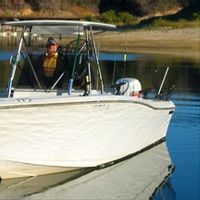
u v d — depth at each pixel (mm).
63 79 9812
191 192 9172
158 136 11562
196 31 47969
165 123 11648
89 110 9227
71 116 9109
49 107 8852
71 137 9289
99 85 9992
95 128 9492
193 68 28219
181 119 14375
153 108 10680
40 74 9844
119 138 10047
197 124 13820
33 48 9891
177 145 11805
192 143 11969
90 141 9539
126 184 9461
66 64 9812
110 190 9211
